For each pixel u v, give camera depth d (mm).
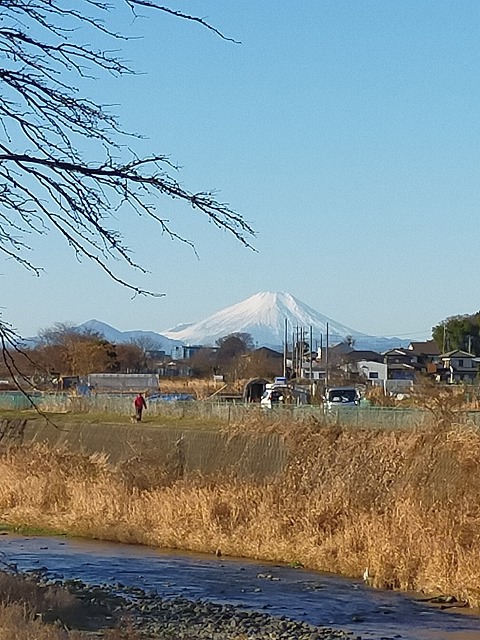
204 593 22531
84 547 29109
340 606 21250
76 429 39125
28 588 19422
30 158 7301
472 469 26062
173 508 30391
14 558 27125
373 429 30766
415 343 108000
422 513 25188
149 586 23234
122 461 34500
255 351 118312
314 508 27953
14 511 33750
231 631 18641
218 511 29750
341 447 30016
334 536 26656
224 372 105562
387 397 48562
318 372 93750
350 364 96875
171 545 29000
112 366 78125
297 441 31047
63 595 19500
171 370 106500
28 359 8164
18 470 36625
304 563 26156
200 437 33906
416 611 20812
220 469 32625
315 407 35906
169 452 34094
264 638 18172
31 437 40812
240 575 24828
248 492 30047
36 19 7211
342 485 28484
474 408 31703
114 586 23016
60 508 33656
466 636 18609
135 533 29844
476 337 101562
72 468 35750
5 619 14031
